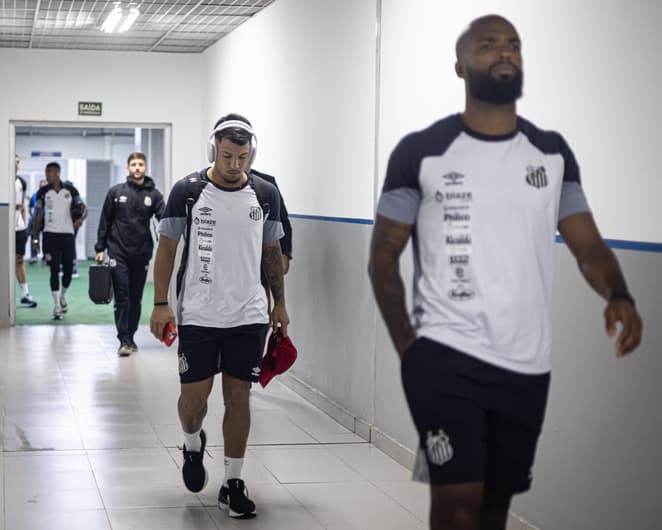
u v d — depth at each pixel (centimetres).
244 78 897
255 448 559
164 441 567
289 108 750
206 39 1010
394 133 544
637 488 321
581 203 250
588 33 353
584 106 357
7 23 920
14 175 1070
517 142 242
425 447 241
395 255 245
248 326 423
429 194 240
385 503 453
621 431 330
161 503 446
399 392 536
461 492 235
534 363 241
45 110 1073
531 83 396
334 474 505
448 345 237
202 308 420
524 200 238
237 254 423
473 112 243
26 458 523
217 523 418
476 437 236
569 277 362
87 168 2242
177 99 1105
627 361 327
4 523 413
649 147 317
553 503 375
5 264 1059
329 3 652
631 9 327
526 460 249
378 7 566
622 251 330
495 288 237
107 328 1073
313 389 690
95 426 603
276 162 789
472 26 244
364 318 589
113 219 885
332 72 648
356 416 604
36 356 870
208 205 422
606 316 231
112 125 1094
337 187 640
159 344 961
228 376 428
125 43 1039
